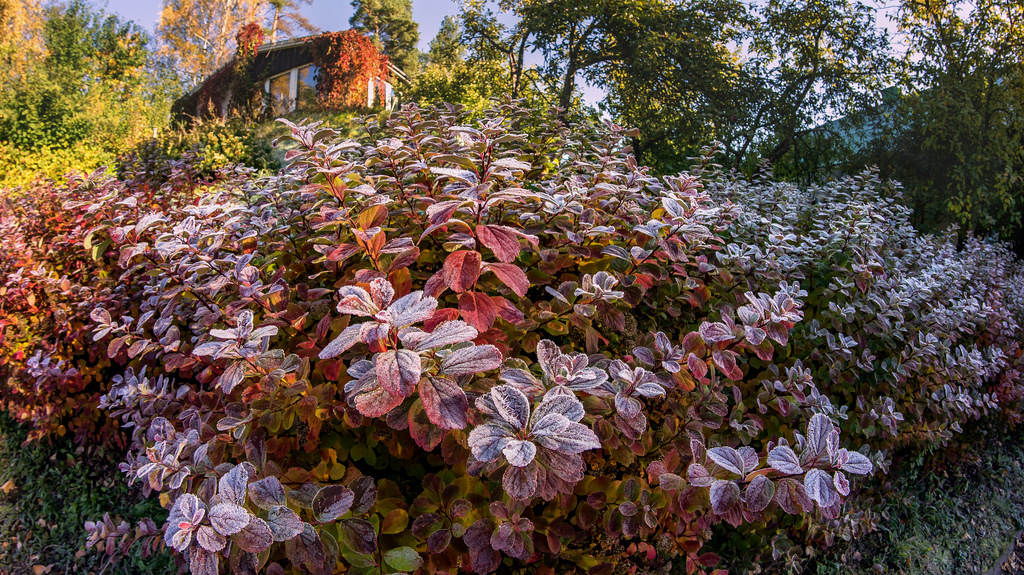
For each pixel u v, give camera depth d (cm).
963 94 1041
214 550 123
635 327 225
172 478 161
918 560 301
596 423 170
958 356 318
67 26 2220
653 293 242
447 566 154
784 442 153
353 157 341
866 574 283
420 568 158
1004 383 395
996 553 329
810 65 1268
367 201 183
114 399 247
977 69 1075
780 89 1280
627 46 1369
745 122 1250
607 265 217
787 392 243
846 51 1258
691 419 201
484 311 161
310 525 136
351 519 146
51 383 322
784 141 1241
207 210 209
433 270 208
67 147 1573
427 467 193
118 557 283
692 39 1288
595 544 194
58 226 391
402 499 167
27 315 335
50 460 350
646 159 1209
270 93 2216
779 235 286
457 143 252
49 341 336
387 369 125
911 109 1095
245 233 230
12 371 328
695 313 261
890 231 443
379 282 143
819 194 480
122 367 345
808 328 273
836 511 155
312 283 217
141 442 230
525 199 226
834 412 247
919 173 1104
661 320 249
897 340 314
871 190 518
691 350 189
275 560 158
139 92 2153
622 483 177
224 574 168
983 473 402
